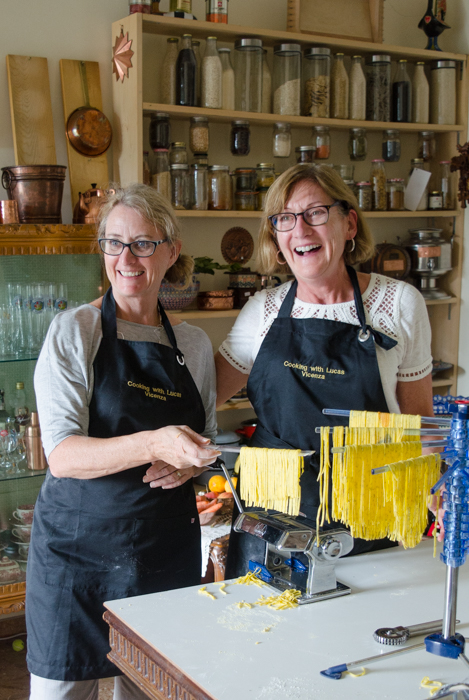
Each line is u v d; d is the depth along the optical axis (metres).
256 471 1.30
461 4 3.55
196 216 2.90
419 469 1.17
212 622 1.23
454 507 1.08
